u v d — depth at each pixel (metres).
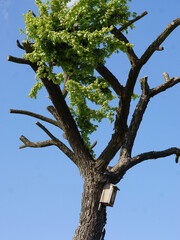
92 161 11.75
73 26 9.81
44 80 10.79
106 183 11.35
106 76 10.83
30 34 10.03
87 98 11.95
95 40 9.30
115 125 11.40
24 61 10.50
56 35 9.38
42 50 9.81
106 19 10.19
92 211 11.01
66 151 12.45
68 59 10.14
